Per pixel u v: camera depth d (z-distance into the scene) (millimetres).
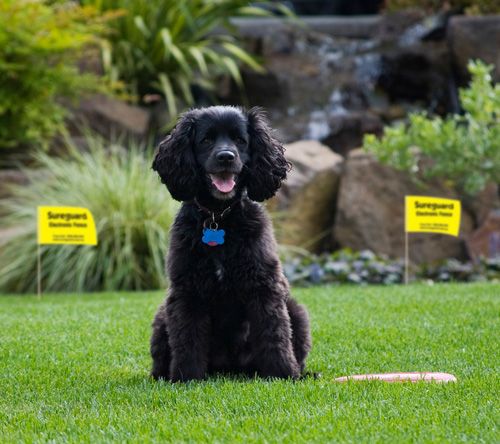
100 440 4281
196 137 6145
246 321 6039
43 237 10938
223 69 19234
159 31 19047
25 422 4723
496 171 12648
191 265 5812
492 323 8031
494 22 17625
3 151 16406
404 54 19703
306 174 15133
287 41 20938
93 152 15070
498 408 4770
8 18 14945
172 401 5148
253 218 5922
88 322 8625
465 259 14227
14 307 10102
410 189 14648
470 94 12352
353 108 19781
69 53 16422
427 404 4879
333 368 6426
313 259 13758
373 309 9117
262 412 4797
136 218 13000
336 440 4180
